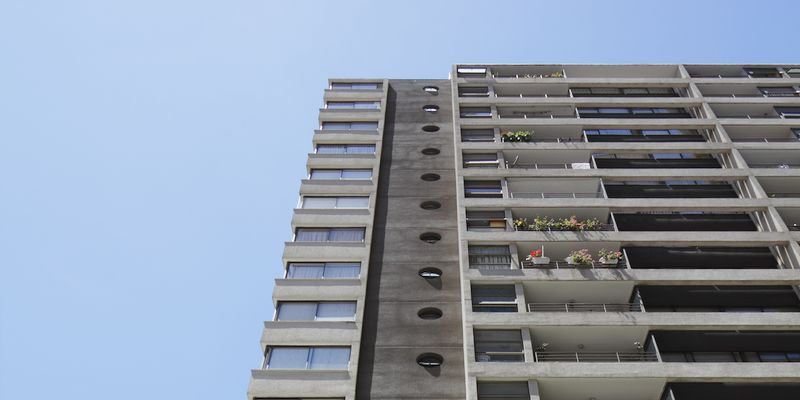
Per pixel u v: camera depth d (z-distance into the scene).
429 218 36.97
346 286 32.56
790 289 32.03
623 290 31.86
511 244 33.75
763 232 34.28
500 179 38.59
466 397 27.31
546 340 30.05
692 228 35.84
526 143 40.88
